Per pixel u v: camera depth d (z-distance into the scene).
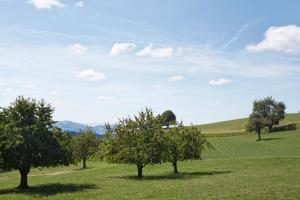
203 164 82.75
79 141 99.06
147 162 61.66
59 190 47.53
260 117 162.38
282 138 149.38
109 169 82.44
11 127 49.66
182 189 42.88
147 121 65.62
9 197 41.94
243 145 135.62
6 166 49.03
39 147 49.38
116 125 65.50
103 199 37.88
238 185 43.78
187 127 72.19
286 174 54.06
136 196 39.03
